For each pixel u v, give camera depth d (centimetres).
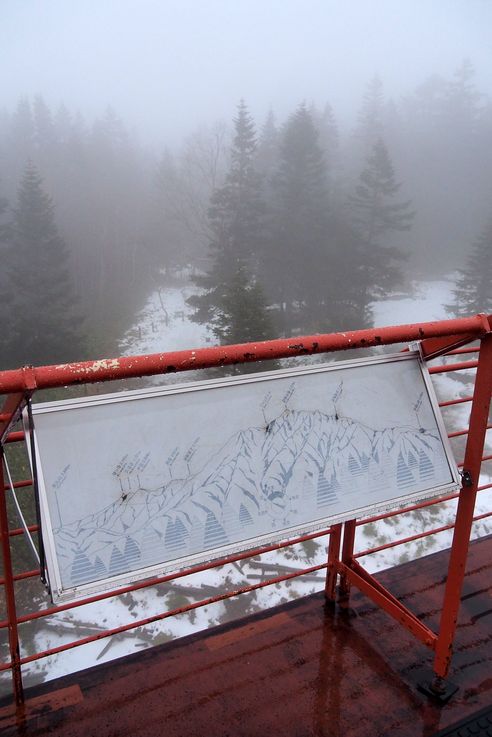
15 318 3006
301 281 4050
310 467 176
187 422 162
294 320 4034
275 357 141
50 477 144
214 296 3388
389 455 188
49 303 3109
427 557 294
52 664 967
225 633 235
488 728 188
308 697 201
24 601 1093
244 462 167
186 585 1125
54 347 2992
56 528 143
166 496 156
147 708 198
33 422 143
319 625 238
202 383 165
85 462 148
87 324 4366
